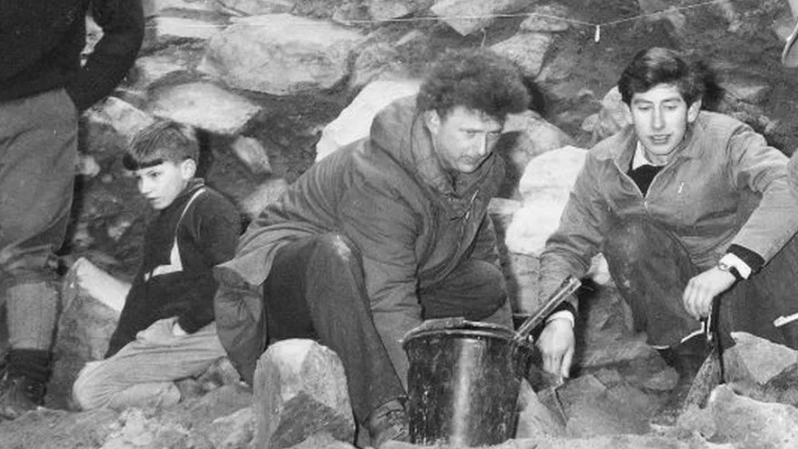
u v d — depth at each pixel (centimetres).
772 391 639
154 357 729
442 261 663
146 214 917
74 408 788
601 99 936
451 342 574
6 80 748
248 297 652
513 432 612
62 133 763
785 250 663
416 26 962
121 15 780
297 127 958
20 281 746
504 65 625
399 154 631
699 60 913
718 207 683
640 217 680
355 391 598
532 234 811
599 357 796
